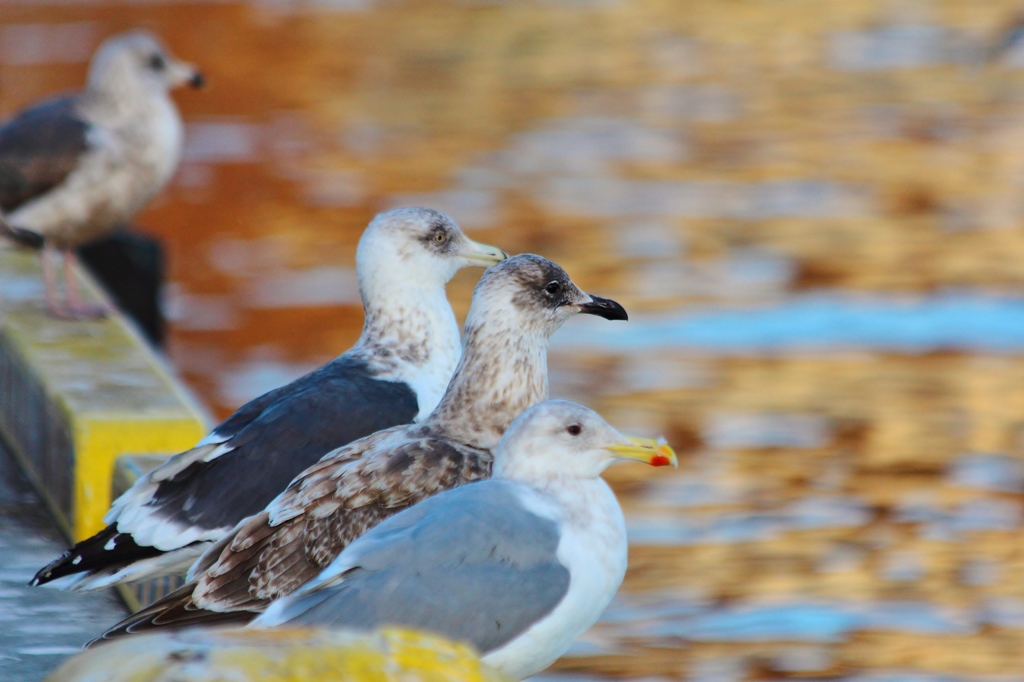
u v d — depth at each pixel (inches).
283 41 1659.7
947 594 517.0
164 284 548.1
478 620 235.9
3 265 507.2
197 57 1592.0
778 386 715.4
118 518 294.0
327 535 269.0
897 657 473.4
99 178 501.7
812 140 1215.6
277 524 269.4
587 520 251.4
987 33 1582.2
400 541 236.8
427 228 337.7
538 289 299.6
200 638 190.5
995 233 983.0
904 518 580.1
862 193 1071.6
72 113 506.0
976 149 1190.3
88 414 357.1
